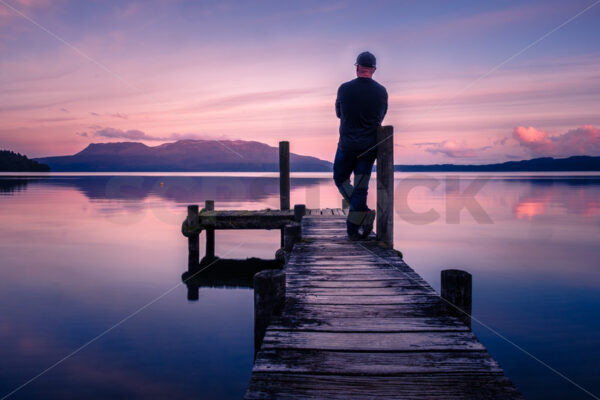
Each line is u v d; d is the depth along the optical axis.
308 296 2.89
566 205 22.94
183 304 6.05
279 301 2.57
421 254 9.80
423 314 2.52
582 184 50.56
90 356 4.06
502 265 8.56
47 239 11.80
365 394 1.63
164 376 3.62
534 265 8.57
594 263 8.70
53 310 5.61
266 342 2.11
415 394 1.63
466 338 2.16
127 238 12.05
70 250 10.26
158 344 4.41
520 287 6.76
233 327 5.01
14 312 5.52
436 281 7.24
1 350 4.20
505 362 3.88
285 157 9.38
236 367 3.83
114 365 3.85
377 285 3.16
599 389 3.34
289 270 3.62
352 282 3.24
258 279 2.54
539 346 4.26
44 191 35.81
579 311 5.45
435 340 2.13
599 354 4.05
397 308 2.63
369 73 4.68
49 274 7.81
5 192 33.72
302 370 1.81
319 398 1.60
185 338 4.61
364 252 4.38
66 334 4.69
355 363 1.88
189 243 8.86
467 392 1.64
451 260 9.09
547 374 3.62
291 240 5.07
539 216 17.70
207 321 5.25
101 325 5.03
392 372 1.79
